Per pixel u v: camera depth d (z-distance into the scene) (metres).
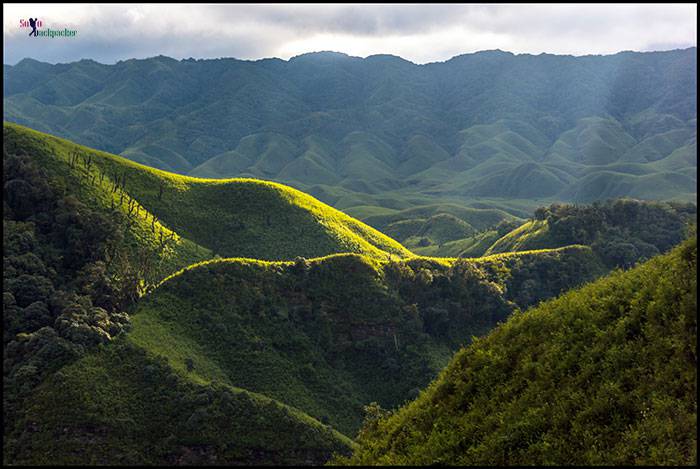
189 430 76.81
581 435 21.27
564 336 26.22
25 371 80.38
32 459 72.12
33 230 122.44
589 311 27.00
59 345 83.44
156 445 75.81
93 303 103.44
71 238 123.88
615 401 21.73
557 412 22.67
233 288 109.31
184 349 94.25
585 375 23.47
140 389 81.69
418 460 24.16
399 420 29.23
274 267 117.06
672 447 18.89
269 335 104.56
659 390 21.06
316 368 103.62
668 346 22.17
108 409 77.06
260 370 97.69
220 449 76.06
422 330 116.06
